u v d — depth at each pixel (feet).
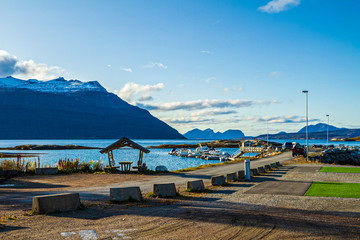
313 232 26.66
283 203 41.47
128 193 41.45
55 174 82.48
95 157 296.51
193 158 305.53
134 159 279.28
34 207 33.35
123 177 76.54
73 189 54.65
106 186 59.41
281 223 29.76
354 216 33.60
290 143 267.59
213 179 61.57
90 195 47.19
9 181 67.56
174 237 24.85
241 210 36.24
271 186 59.77
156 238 24.50
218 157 286.87
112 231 26.40
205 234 25.79
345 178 74.84
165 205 39.32
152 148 558.56
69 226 27.96
